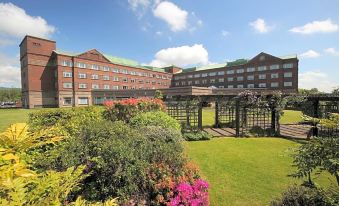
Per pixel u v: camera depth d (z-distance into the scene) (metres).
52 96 46.31
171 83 76.06
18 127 2.07
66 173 1.82
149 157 3.97
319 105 10.82
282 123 17.64
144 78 64.88
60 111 8.12
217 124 15.94
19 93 86.69
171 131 5.36
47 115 7.82
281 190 5.01
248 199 4.61
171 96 13.74
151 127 5.64
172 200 3.45
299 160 2.65
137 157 3.77
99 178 3.49
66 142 3.92
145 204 3.55
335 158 2.32
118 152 3.62
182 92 29.33
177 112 13.56
